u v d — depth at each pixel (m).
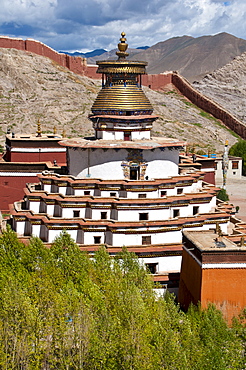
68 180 119.94
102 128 125.00
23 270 97.12
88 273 99.12
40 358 78.00
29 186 130.25
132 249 112.06
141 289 93.31
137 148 118.19
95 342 77.19
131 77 126.06
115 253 111.75
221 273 94.81
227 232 123.38
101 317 82.31
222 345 77.94
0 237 105.94
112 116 123.19
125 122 122.94
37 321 79.69
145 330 77.75
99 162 120.44
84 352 78.12
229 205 132.88
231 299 94.94
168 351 73.69
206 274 94.75
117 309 82.31
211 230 108.44
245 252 94.69
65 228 115.19
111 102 124.19
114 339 77.19
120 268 102.75
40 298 84.00
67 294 85.81
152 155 121.25
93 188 118.75
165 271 113.69
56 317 81.38
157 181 118.12
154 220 115.06
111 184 117.19
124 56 128.00
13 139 171.25
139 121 123.88
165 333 75.31
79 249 102.94
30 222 119.62
